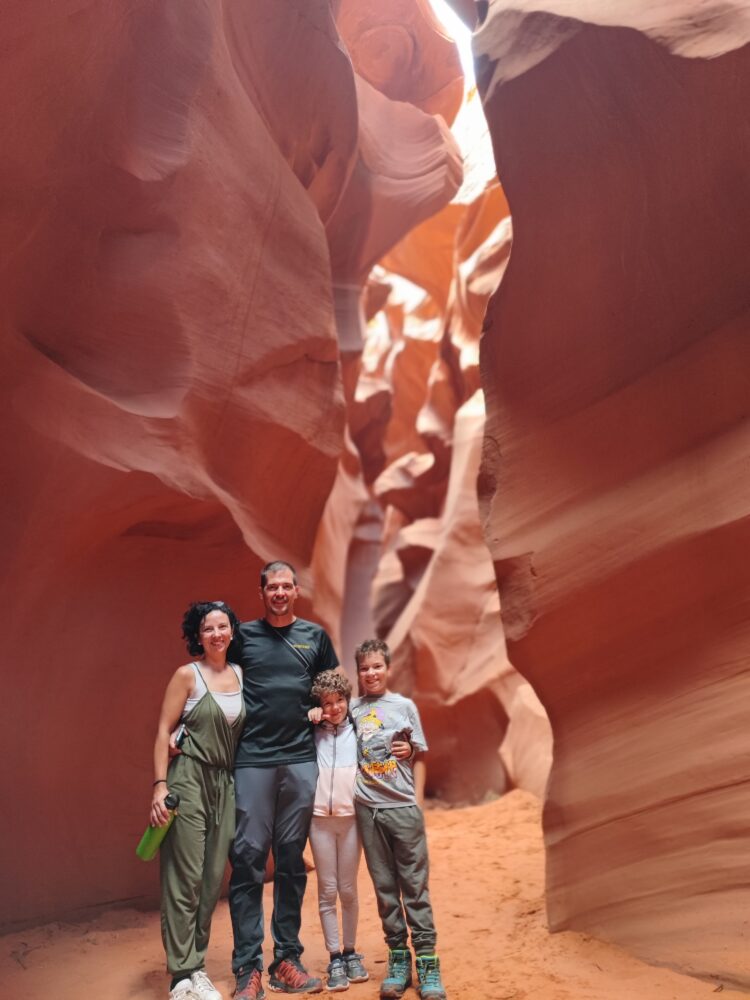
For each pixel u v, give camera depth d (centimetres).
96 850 464
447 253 1354
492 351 467
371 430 1559
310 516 618
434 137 950
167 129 463
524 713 926
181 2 459
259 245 539
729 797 353
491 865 582
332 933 353
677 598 384
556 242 432
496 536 451
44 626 448
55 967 379
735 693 361
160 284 467
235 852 340
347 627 1370
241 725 348
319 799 356
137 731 489
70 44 364
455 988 348
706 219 379
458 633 1069
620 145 400
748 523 357
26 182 380
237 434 522
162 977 367
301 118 643
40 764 446
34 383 409
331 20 625
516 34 431
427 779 1045
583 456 426
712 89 361
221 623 353
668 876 368
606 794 400
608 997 330
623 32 381
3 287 396
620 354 414
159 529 484
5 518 406
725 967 334
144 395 462
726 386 373
